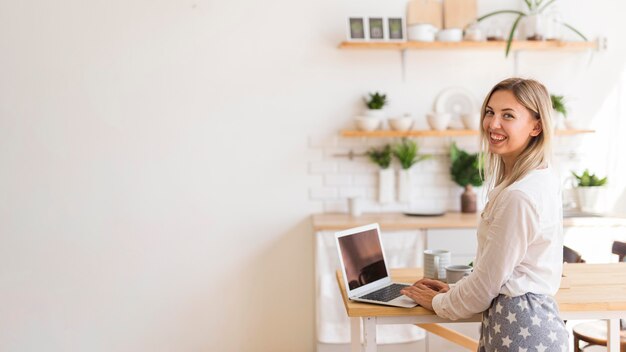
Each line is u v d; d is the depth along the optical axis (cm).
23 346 454
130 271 458
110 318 458
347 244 267
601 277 288
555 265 230
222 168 461
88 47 450
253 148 462
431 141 475
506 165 245
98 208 455
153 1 453
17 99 447
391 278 294
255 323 468
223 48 458
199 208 461
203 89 458
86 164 453
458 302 232
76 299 456
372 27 449
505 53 471
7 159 448
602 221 426
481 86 477
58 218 453
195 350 464
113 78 452
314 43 463
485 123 240
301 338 471
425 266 290
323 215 459
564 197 473
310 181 468
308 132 466
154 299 460
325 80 465
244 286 466
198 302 463
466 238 421
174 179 458
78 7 449
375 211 473
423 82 472
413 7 467
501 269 221
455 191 478
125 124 454
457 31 451
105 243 456
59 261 454
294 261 468
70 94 450
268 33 461
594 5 482
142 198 457
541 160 233
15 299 452
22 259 452
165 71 455
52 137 450
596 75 486
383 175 466
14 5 445
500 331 226
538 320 222
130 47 452
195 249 462
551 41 454
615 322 262
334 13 463
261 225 465
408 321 249
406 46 443
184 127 457
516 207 220
